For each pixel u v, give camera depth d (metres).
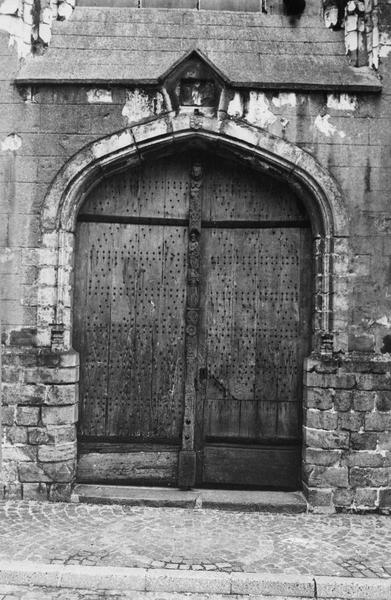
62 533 4.61
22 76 5.40
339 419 5.29
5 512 5.02
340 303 5.34
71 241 5.50
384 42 5.46
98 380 5.70
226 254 5.75
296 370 5.66
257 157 5.45
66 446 5.36
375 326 5.35
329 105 5.41
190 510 5.24
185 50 5.62
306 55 5.63
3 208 5.41
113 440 5.68
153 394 5.71
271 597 3.87
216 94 5.39
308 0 5.79
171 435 5.71
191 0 5.85
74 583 3.90
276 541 4.57
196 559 4.20
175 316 5.73
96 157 5.39
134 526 4.81
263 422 5.68
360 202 5.37
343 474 5.27
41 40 5.62
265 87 5.36
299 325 5.67
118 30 5.72
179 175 5.76
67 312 5.47
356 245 5.36
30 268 5.40
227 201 5.75
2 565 4.00
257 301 5.71
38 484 5.34
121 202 5.73
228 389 5.70
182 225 5.75
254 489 5.65
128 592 3.88
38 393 5.35
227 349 5.71
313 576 3.97
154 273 5.73
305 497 5.39
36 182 5.41
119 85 5.38
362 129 5.40
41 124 5.42
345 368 5.30
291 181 5.50
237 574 3.97
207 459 5.68
